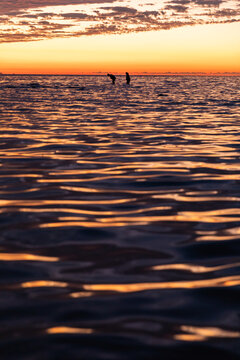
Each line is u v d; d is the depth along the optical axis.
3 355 2.91
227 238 5.42
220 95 49.44
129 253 4.89
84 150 12.33
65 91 57.81
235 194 7.66
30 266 4.49
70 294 3.84
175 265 4.56
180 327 3.29
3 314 3.47
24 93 51.06
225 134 16.03
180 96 45.91
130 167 10.05
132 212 6.58
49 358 2.88
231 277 4.25
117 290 3.94
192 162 10.68
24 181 8.59
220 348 3.02
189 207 6.86
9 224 5.93
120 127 17.97
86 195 7.57
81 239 5.35
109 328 3.26
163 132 16.50
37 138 14.52
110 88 69.25
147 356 2.92
